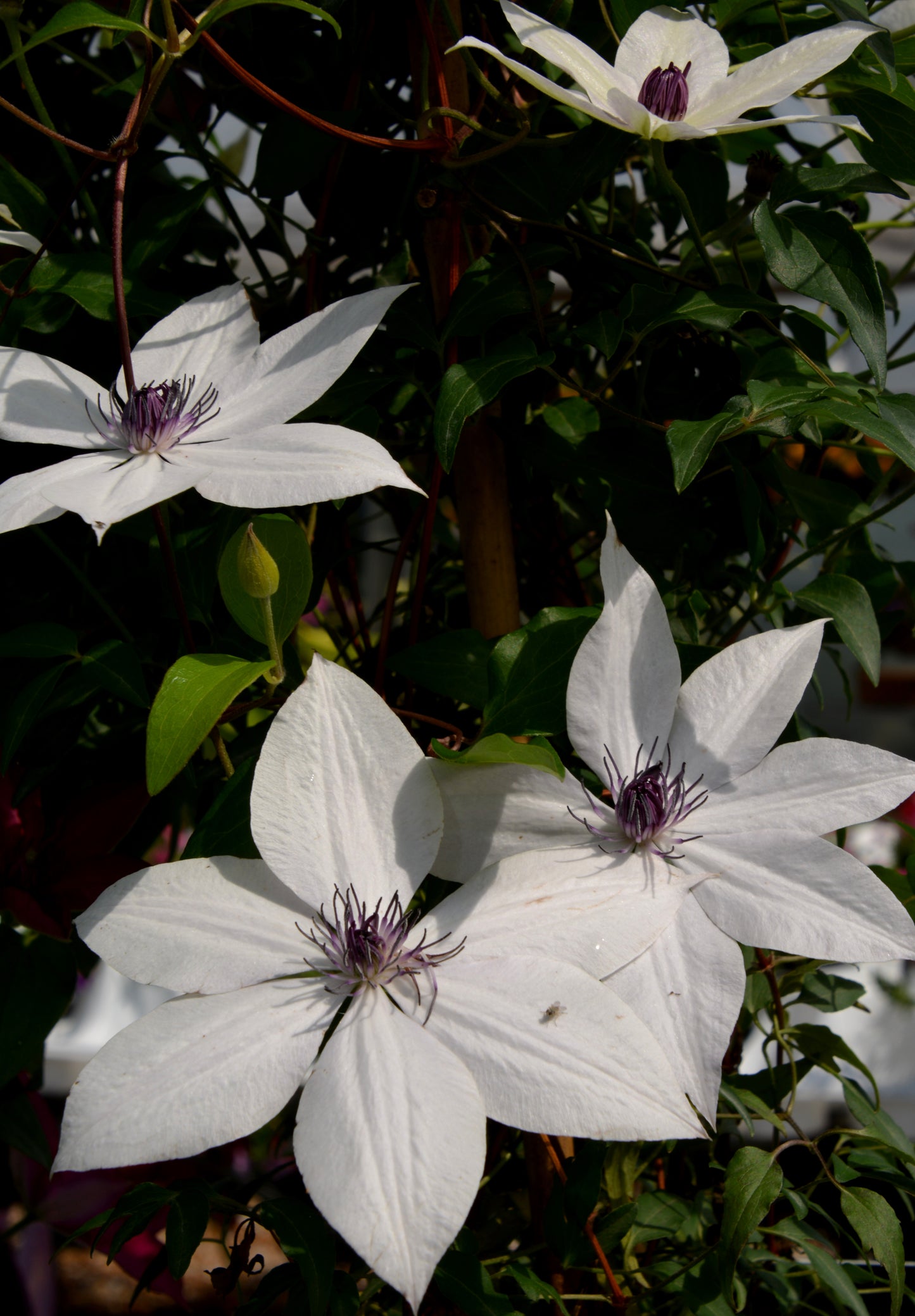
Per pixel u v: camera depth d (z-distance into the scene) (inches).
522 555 18.9
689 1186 18.2
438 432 14.4
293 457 13.1
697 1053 13.0
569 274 17.5
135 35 18.9
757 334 17.0
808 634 14.7
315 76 17.5
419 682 15.8
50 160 18.4
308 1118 12.1
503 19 17.0
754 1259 16.7
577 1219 14.9
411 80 17.4
